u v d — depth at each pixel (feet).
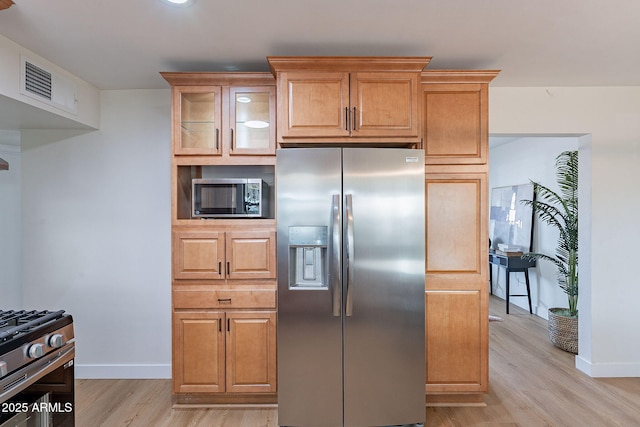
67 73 9.08
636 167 10.27
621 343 10.33
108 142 10.35
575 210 12.86
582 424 8.05
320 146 8.68
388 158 7.73
